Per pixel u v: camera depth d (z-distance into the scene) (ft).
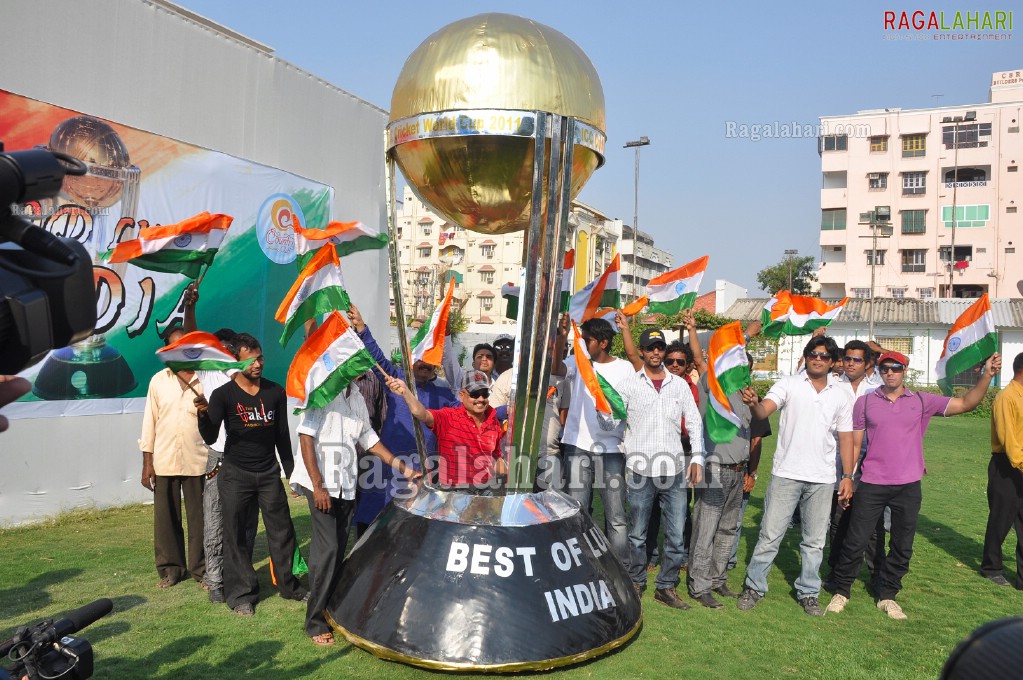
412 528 13.66
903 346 90.27
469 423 15.29
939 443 43.80
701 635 14.56
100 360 22.44
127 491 23.31
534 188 13.19
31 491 20.89
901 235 124.47
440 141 13.21
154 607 15.05
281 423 15.30
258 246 27.73
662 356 16.19
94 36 21.84
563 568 13.34
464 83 12.87
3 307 4.05
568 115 13.28
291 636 13.80
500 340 21.26
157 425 16.42
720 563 17.12
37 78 20.42
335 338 13.34
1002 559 19.45
